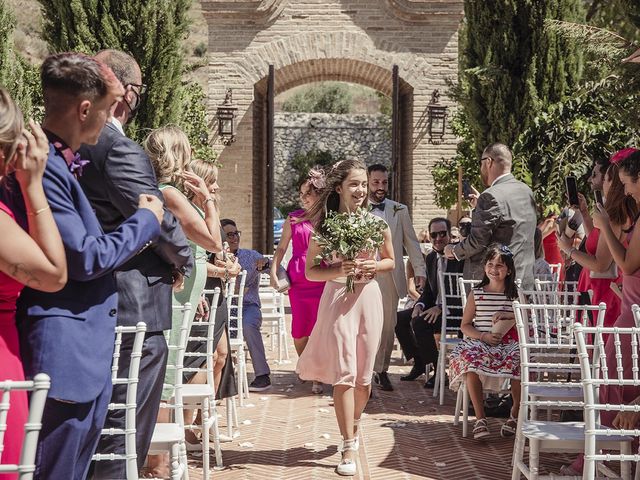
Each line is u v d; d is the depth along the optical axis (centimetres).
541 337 703
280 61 1645
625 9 821
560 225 676
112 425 412
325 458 641
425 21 1650
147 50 1157
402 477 590
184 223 502
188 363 625
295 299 886
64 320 311
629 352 497
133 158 403
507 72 1106
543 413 761
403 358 1134
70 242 300
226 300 685
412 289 1019
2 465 246
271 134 1599
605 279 642
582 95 934
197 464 625
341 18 1648
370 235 598
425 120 1664
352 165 627
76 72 318
